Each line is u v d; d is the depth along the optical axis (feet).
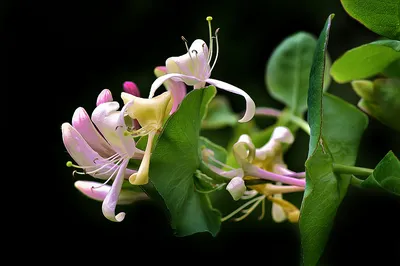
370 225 2.55
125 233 2.93
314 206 1.58
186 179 1.62
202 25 3.03
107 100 1.59
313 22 2.90
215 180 1.63
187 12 3.07
